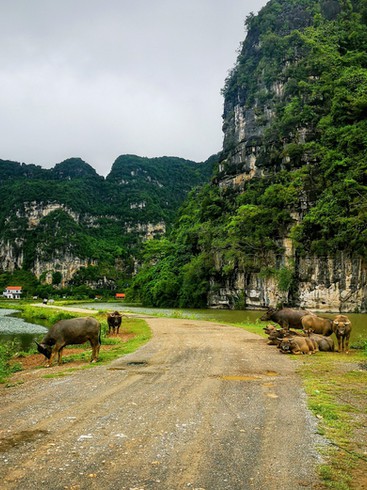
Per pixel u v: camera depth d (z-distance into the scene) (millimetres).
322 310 54625
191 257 81875
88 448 5473
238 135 90625
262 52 93562
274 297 60406
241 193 80750
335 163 55906
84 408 7340
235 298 67125
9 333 33562
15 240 174000
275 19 97312
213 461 5090
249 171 82125
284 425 6402
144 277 91062
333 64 70375
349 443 5727
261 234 63688
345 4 82625
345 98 60062
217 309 67625
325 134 62438
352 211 51844
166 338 18484
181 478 4645
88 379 9914
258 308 63031
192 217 103812
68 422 6551
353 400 7910
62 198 185250
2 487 4418
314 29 80625
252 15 107562
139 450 5414
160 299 78688
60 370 11492
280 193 61656
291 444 5648
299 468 4926
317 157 63469
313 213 55625
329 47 73438
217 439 5801
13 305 80750
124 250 181625
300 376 10039
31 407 7477
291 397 8055
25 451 5379
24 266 166750
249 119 88750
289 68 83938
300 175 62031
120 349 15195
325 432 6121
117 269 174000
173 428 6250
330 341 14766
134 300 97812
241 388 8789
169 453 5320
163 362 12141
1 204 197500
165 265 85625
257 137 83250
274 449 5469
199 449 5453
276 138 75188
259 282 63250
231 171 87125
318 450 5461
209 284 72938
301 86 75562
